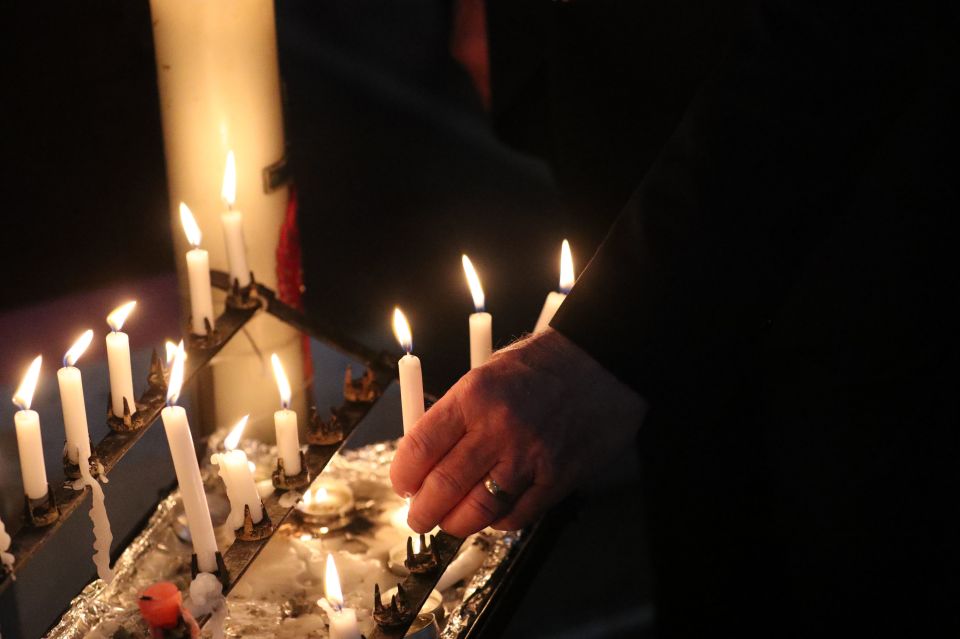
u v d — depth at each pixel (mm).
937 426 1051
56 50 1296
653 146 1322
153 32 1209
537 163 3250
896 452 1070
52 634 946
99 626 953
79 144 1329
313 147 3211
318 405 1729
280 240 1351
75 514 1231
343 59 3652
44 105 1304
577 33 1337
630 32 1293
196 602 853
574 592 1983
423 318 2529
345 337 1188
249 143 1273
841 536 1122
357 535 1104
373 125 3350
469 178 3143
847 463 1102
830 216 957
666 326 935
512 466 900
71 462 945
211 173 1270
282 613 991
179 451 856
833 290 1069
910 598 1099
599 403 927
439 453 915
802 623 1195
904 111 950
